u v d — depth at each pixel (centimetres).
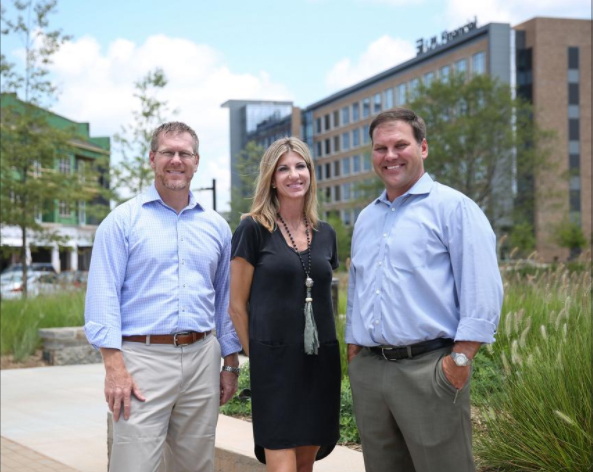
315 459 374
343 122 8994
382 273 320
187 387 364
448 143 3941
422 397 308
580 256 951
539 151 4194
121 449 350
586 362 414
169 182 363
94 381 1035
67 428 738
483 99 3981
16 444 672
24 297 1597
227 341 394
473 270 300
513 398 427
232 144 9944
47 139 1944
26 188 1908
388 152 324
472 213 306
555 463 396
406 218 319
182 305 360
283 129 9712
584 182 7169
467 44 7206
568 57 7156
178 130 368
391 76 8181
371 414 329
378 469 335
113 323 349
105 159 2156
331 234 377
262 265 356
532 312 646
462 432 310
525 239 4172
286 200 363
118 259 356
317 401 356
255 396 355
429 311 310
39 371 1138
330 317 365
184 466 376
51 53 1916
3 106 1936
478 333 295
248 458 456
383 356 322
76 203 2123
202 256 372
